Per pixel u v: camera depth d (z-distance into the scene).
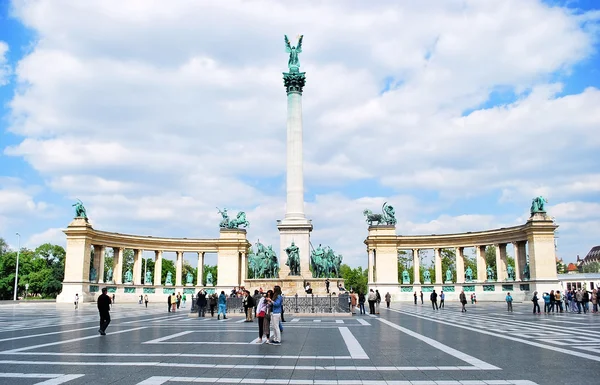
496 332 29.33
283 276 65.50
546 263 84.88
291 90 71.06
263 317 23.81
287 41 74.81
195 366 16.72
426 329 31.52
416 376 14.96
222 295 43.94
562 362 17.61
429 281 105.81
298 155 69.12
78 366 16.75
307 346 22.36
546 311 54.91
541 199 87.19
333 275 68.06
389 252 106.56
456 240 102.44
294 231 67.00
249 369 16.14
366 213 109.88
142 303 91.94
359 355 19.42
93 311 59.31
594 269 197.62
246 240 114.31
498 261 96.69
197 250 111.44
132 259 159.12
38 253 139.62
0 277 125.69
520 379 14.48
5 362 17.66
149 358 18.61
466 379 14.49
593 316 45.47
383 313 52.75
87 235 90.81
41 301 100.56
